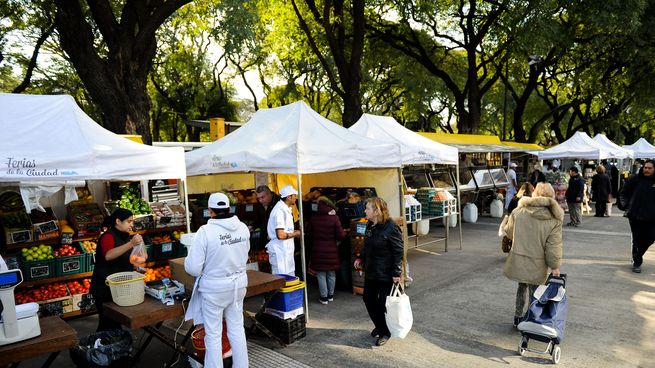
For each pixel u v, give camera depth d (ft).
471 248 33.60
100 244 15.31
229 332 13.44
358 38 47.09
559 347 14.87
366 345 16.62
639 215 24.88
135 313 12.82
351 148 21.84
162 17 33.94
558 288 15.28
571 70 77.66
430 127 112.88
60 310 20.08
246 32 73.20
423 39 71.56
